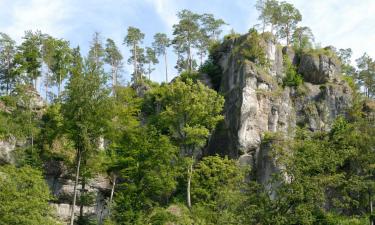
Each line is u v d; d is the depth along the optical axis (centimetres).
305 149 3609
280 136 5956
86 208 5794
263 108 6525
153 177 4912
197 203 5184
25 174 3862
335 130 5859
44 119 6494
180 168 5441
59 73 8106
